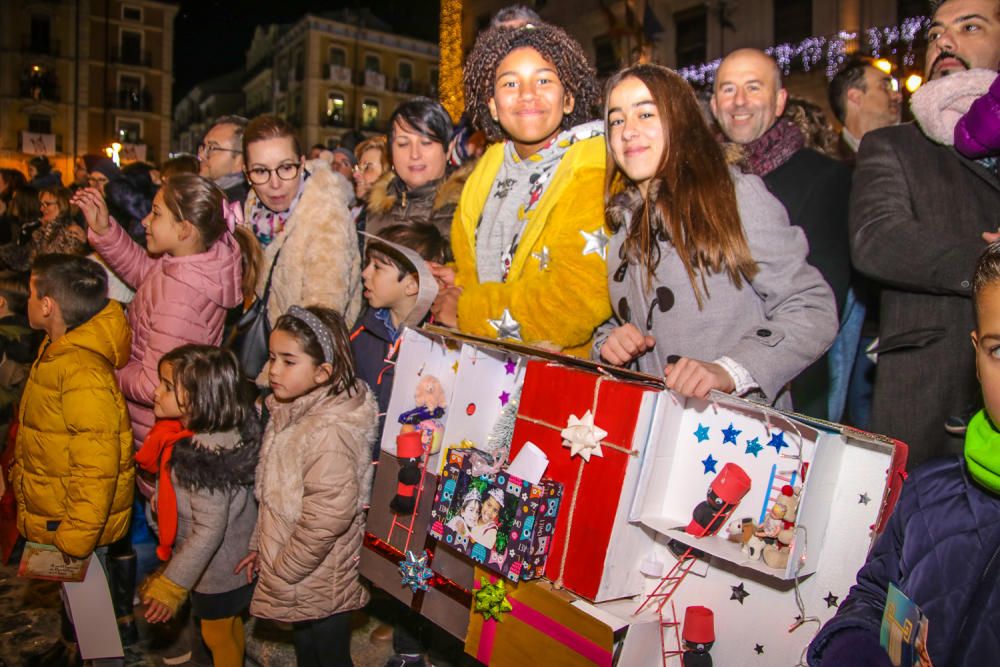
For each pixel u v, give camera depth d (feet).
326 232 10.24
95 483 8.60
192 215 9.86
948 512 4.41
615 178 7.37
